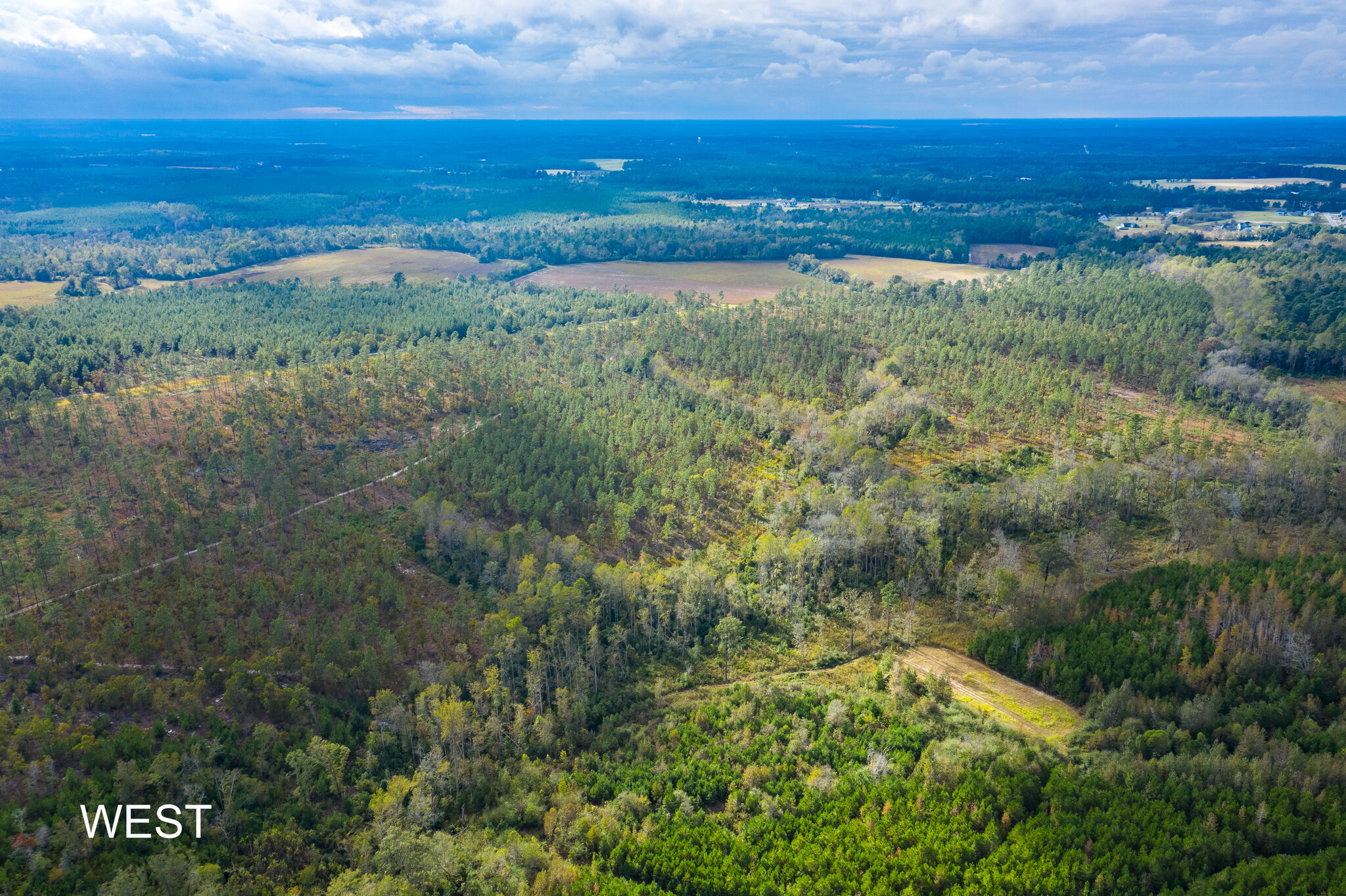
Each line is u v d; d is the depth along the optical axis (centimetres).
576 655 13938
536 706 13075
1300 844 9369
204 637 13688
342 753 11550
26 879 9294
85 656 13250
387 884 9400
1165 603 14225
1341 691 11869
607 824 10488
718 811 10994
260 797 10931
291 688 12669
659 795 11138
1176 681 12394
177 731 11938
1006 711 12569
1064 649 13375
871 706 12562
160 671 13138
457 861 10075
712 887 9456
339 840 10519
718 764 11619
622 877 9794
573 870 9694
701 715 12669
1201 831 9519
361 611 14538
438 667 13525
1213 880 8819
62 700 12112
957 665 13862
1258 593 13600
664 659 14588
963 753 11144
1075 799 10156
